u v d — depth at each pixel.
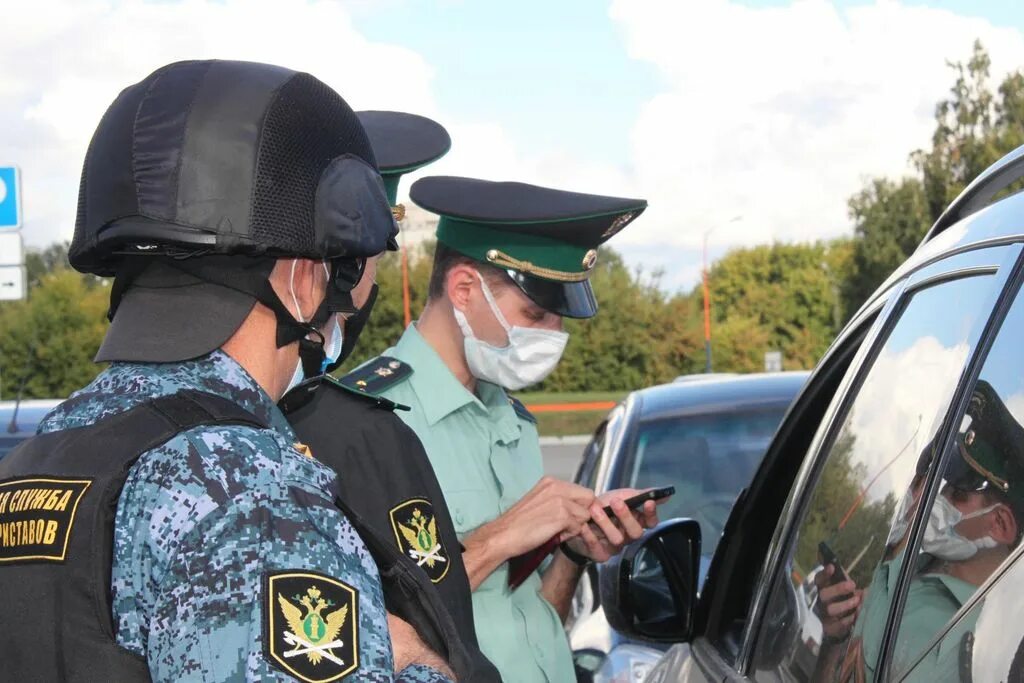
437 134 2.32
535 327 2.27
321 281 1.28
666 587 2.44
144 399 1.15
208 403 1.14
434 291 2.31
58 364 38.50
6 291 11.08
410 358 2.29
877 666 1.35
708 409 4.31
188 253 1.18
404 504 1.77
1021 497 1.11
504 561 2.14
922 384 1.50
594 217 2.22
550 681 2.25
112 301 1.29
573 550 2.38
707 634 2.23
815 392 2.15
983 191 1.60
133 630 1.04
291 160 1.21
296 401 1.79
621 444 4.23
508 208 2.22
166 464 1.07
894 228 42.62
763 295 56.50
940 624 1.21
